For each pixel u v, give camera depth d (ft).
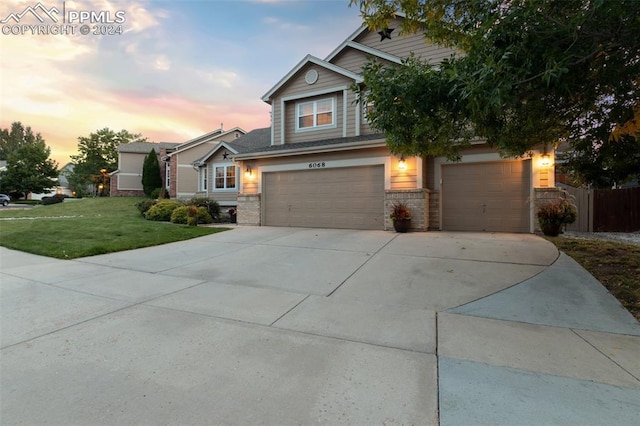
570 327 11.12
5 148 202.49
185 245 27.91
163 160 86.43
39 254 24.41
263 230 35.91
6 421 6.34
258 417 6.49
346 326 11.32
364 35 42.14
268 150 40.34
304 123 42.73
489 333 10.68
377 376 8.04
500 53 10.50
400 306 13.34
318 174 37.60
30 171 122.52
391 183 33.32
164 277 18.04
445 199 32.78
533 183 29.25
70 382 7.75
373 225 34.55
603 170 25.41
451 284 15.88
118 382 7.77
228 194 57.98
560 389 7.46
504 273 17.17
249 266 20.35
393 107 14.83
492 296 14.21
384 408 6.77
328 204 36.99
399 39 39.86
